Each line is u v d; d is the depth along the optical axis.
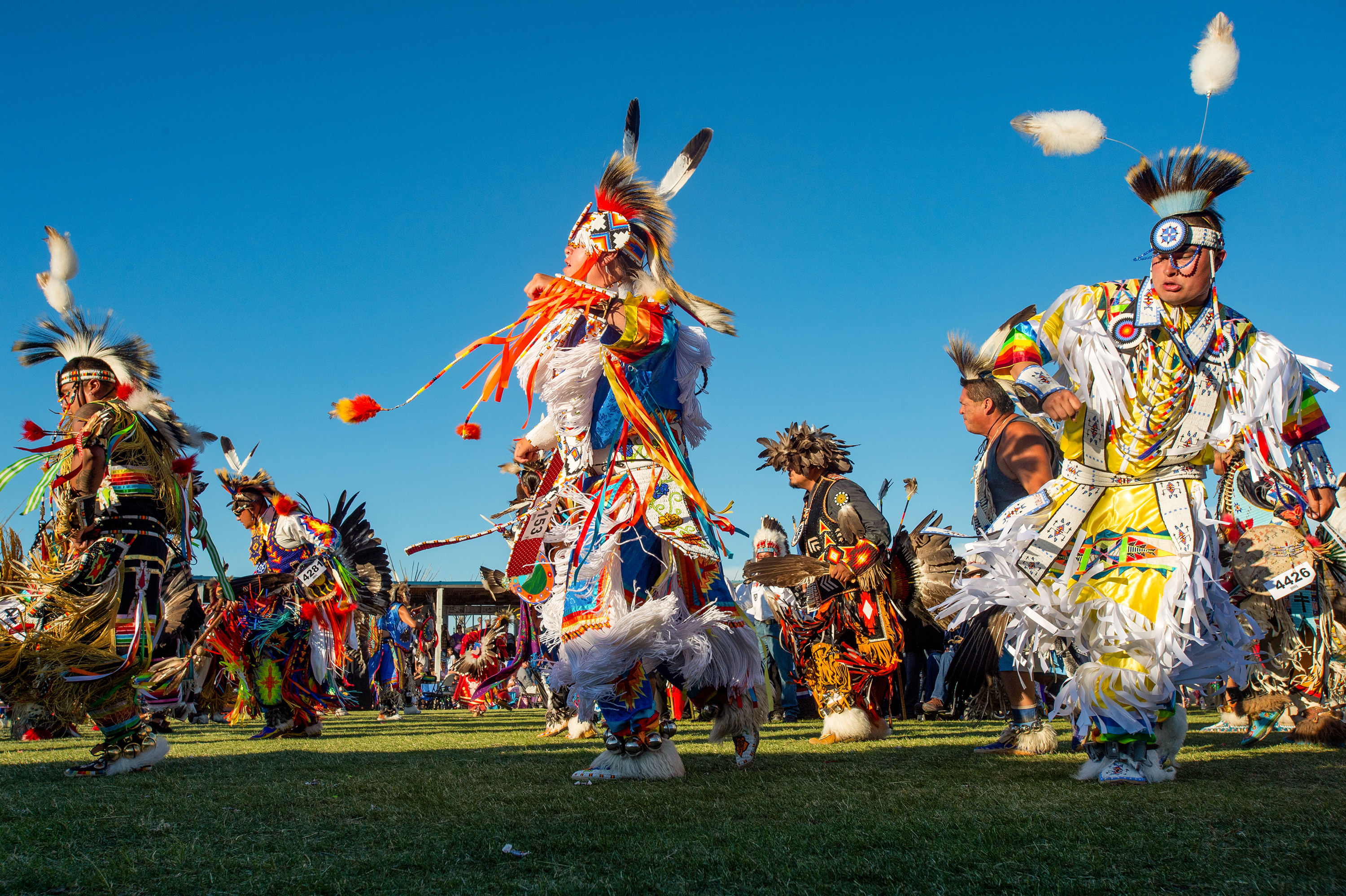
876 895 1.69
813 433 5.67
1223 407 3.17
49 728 5.18
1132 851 1.99
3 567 3.75
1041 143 3.38
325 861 1.95
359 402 3.55
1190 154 3.19
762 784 3.02
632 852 2.00
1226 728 5.60
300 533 6.62
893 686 6.57
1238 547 4.34
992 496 4.34
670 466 3.46
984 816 2.36
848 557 5.22
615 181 3.83
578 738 5.54
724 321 3.91
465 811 2.48
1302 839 2.07
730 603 3.55
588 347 3.48
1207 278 3.13
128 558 3.89
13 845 2.12
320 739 6.04
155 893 1.73
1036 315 3.45
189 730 7.80
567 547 3.48
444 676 15.85
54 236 4.24
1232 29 3.25
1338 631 4.39
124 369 4.23
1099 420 3.22
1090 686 3.00
